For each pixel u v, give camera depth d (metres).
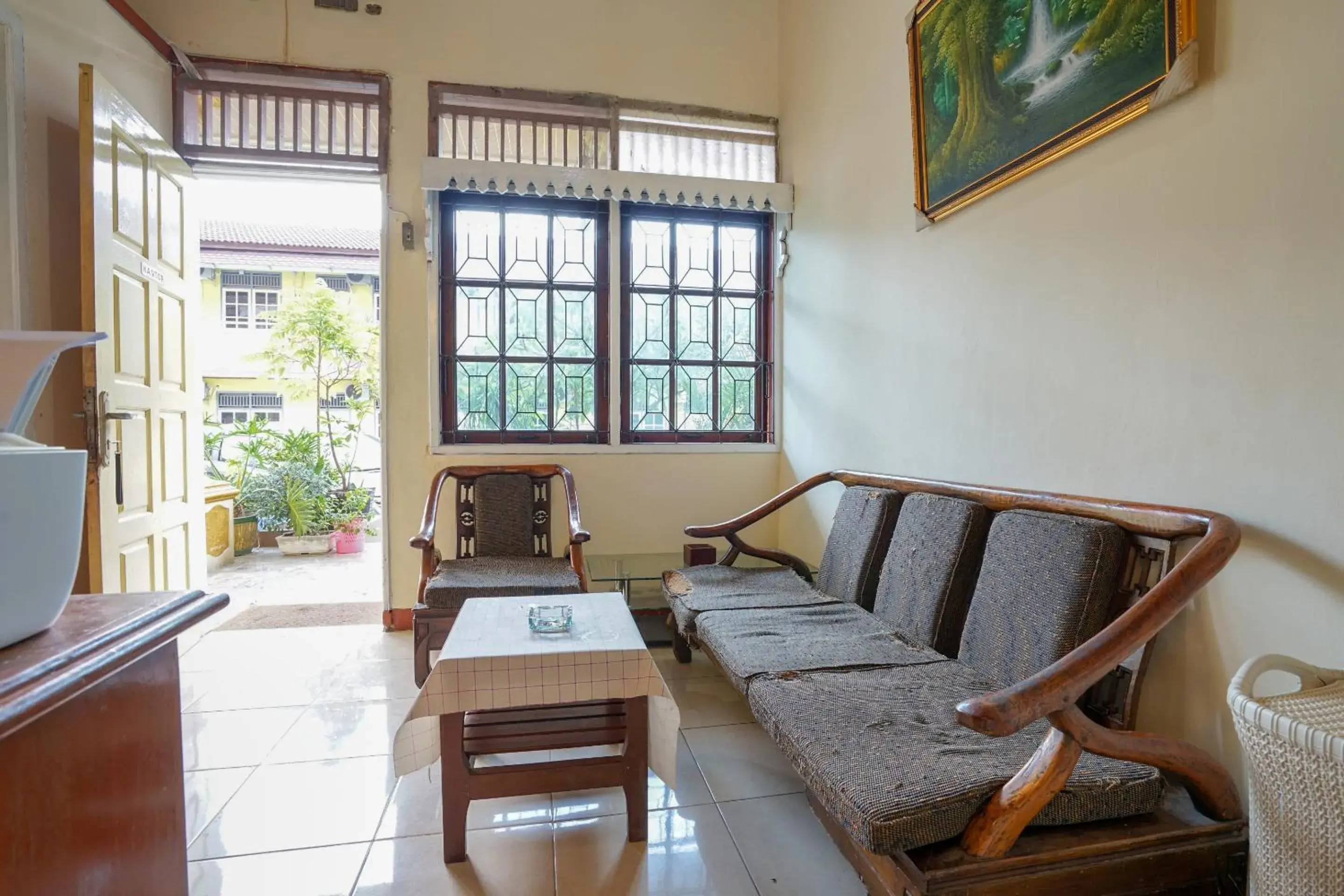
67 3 2.48
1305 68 1.26
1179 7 1.46
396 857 1.61
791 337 3.67
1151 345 1.59
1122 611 1.56
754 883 1.53
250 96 3.22
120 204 2.49
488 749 1.64
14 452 0.62
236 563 5.21
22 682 0.55
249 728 2.26
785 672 1.77
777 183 3.70
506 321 3.57
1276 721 1.01
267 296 7.57
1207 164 1.45
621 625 1.86
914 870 1.11
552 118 3.51
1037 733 1.42
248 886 1.50
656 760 1.72
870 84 2.81
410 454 3.39
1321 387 1.25
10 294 2.21
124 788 0.72
